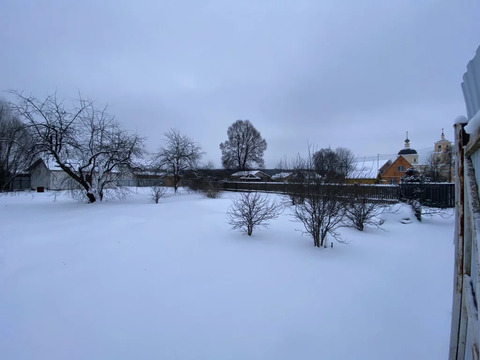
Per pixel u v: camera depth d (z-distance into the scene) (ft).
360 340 9.20
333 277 14.42
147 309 11.18
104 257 17.85
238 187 96.99
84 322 10.25
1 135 53.01
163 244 20.63
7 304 11.69
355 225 26.86
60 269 15.80
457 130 5.68
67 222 31.42
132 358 8.29
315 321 10.29
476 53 4.98
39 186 94.63
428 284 13.71
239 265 16.05
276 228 25.25
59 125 47.75
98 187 53.57
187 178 81.46
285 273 14.88
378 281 14.01
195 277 14.39
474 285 4.96
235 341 9.10
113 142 51.75
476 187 5.04
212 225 26.76
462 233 5.59
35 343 9.03
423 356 8.40
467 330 5.58
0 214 39.06
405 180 36.27
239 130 185.68
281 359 8.27
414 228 27.63
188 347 8.78
